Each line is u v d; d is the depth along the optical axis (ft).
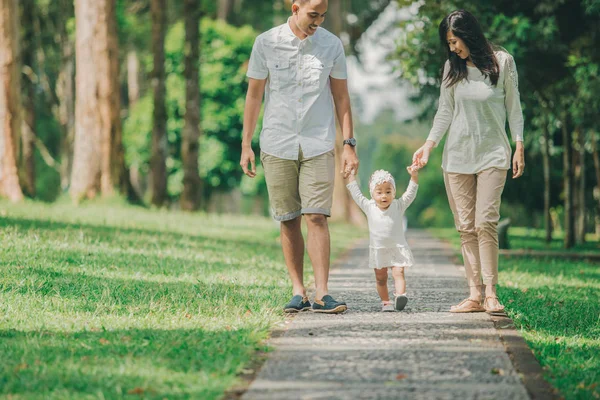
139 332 22.65
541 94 68.74
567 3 62.34
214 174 138.41
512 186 121.70
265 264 43.96
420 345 21.88
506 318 26.16
